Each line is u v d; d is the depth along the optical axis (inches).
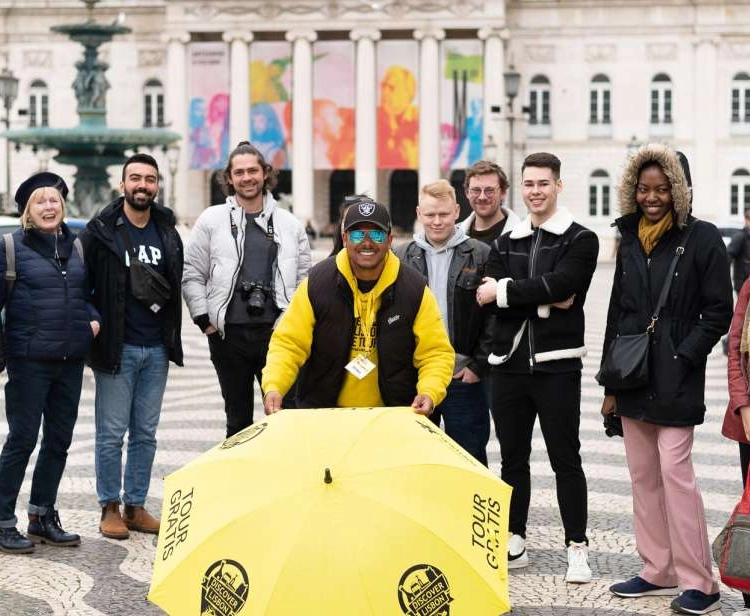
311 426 235.1
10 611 316.8
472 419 378.0
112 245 390.9
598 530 398.6
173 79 2896.2
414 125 2856.8
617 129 2940.5
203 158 2893.7
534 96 2960.1
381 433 233.5
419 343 297.3
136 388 401.7
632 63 2933.1
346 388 301.0
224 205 401.4
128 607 320.8
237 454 230.7
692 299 324.5
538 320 346.3
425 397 285.4
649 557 332.8
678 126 2935.5
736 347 318.7
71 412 384.8
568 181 2965.1
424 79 2842.0
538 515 419.5
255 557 209.5
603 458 518.3
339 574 205.0
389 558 208.4
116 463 394.6
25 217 378.3
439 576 209.9
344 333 295.3
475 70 2839.6
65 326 375.6
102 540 387.5
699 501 323.3
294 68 2871.6
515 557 355.9
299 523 210.8
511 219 398.9
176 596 213.2
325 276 296.2
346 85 2881.4
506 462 357.7
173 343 401.1
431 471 225.6
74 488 459.5
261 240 398.9
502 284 340.8
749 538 290.8
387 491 217.9
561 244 345.7
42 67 3038.9
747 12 2903.5
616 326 336.5
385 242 288.2
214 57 2893.7
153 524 398.9
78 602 324.5
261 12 2874.0
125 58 3006.9
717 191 2942.9
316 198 3105.3
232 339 394.3
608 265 2402.8
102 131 1621.6
